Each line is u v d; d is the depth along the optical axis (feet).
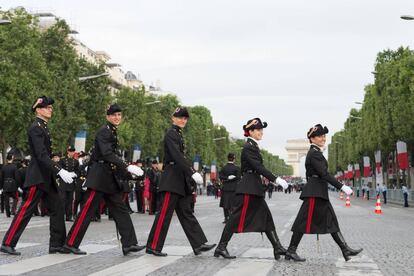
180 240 45.27
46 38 163.43
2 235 48.85
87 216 35.04
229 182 67.10
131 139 217.15
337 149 454.81
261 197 33.99
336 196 274.16
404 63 166.09
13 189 80.48
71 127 157.38
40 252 36.01
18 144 148.77
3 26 141.08
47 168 34.37
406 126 162.09
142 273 28.27
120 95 219.41
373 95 205.05
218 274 28.37
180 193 34.50
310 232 33.42
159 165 91.91
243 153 34.06
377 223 73.05
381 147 190.39
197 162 273.75
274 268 30.66
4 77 132.57
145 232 53.78
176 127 34.81
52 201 35.14
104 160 34.78
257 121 34.22
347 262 33.68
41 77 144.56
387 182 241.35
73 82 159.53
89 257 33.81
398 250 40.86
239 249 39.93
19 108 134.21
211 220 74.79
